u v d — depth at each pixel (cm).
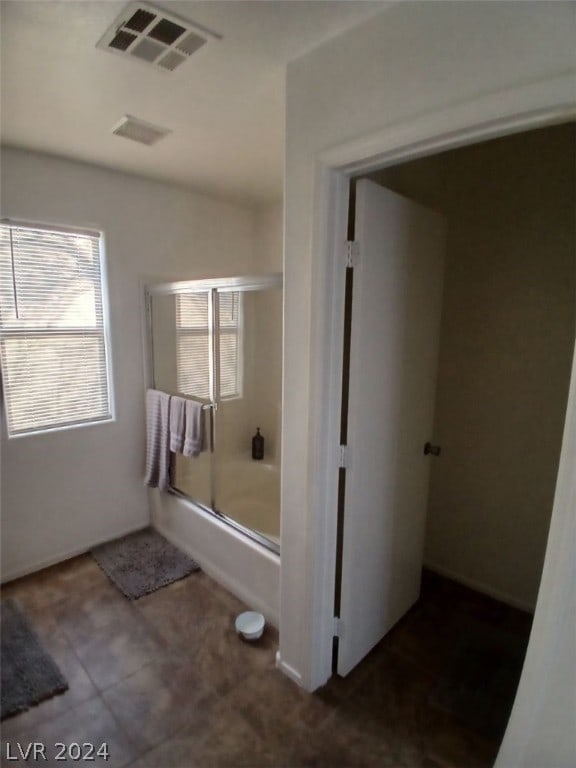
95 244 261
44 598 229
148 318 287
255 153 231
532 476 217
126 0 117
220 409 273
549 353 206
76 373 263
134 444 294
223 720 159
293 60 143
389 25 117
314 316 147
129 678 177
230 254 334
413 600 227
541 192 202
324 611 168
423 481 216
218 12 121
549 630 103
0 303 229
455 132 110
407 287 175
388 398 174
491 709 165
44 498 256
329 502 160
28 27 129
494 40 100
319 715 162
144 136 209
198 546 260
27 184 229
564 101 93
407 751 149
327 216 140
